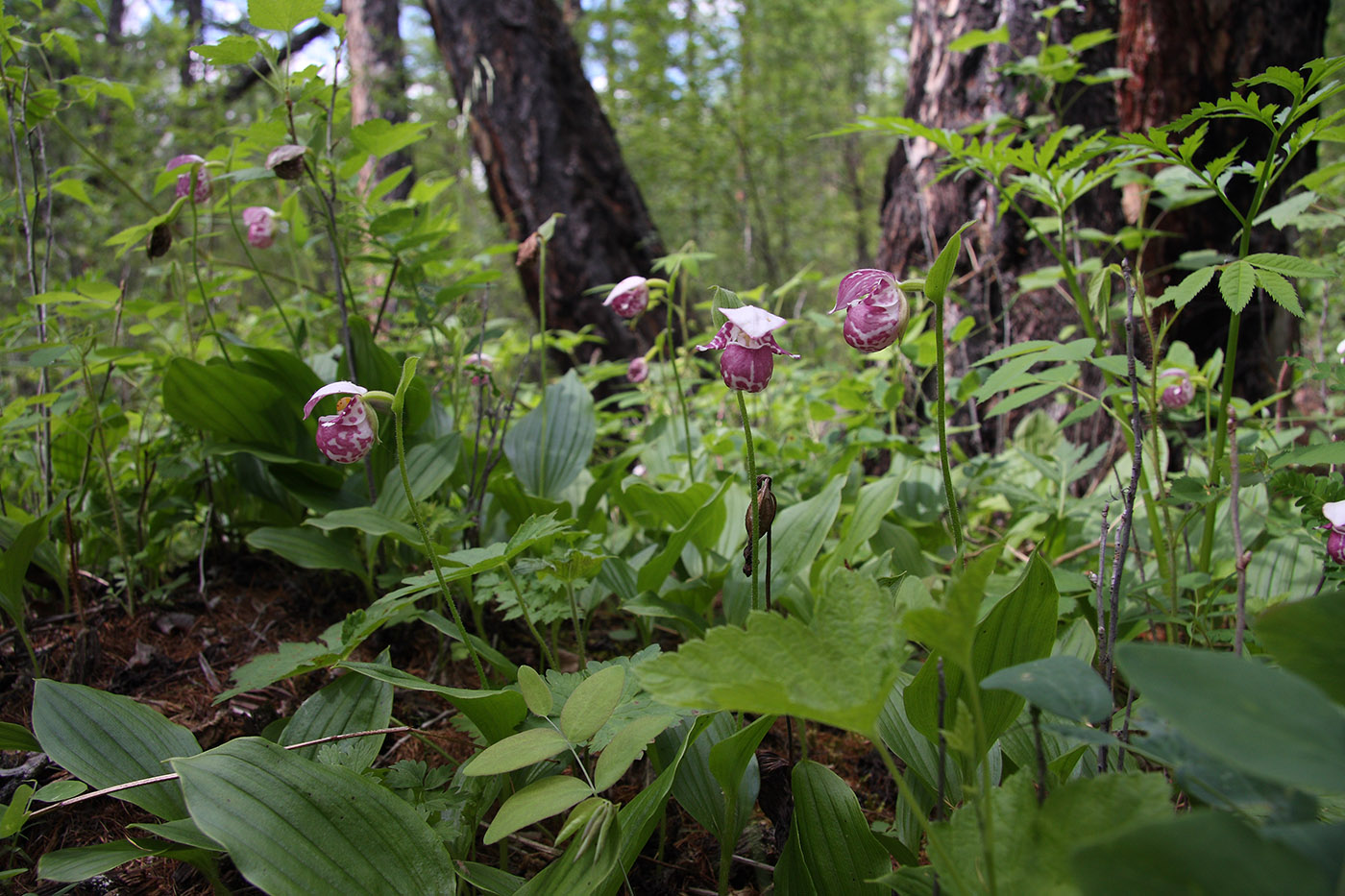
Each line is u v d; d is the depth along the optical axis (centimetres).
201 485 292
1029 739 155
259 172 259
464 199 1102
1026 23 385
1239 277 178
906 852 138
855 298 154
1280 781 64
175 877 168
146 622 249
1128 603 222
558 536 207
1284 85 176
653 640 262
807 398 383
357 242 303
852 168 1170
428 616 187
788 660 94
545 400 286
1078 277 344
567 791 124
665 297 264
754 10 992
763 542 230
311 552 239
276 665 176
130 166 743
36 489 304
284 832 126
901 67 1395
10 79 266
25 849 172
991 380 192
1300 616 85
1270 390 355
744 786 166
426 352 350
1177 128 193
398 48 839
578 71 632
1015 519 310
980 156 248
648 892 174
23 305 278
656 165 926
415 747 205
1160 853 67
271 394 264
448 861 136
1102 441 359
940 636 90
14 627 241
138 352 275
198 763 130
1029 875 94
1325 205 329
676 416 378
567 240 605
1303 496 168
